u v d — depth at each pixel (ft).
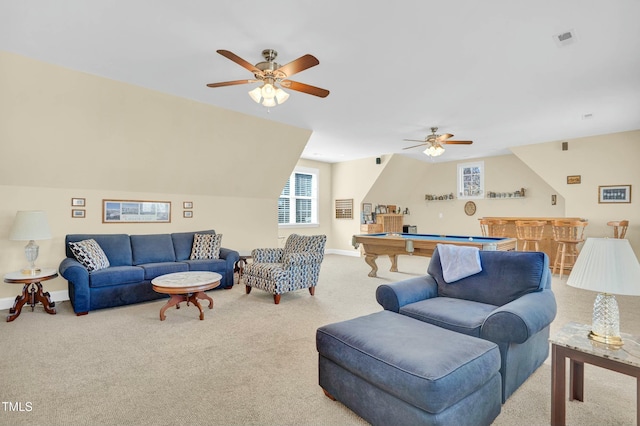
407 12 7.49
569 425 5.70
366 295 14.66
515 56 9.62
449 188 28.30
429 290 9.04
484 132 18.43
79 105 11.75
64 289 13.88
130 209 15.72
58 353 8.48
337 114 15.28
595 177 19.34
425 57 9.67
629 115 15.29
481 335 6.63
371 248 18.80
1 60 9.69
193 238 16.49
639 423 4.82
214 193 18.70
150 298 13.42
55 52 9.48
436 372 4.73
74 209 14.15
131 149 14.08
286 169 20.10
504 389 6.29
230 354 8.47
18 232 11.21
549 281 8.25
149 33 8.41
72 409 6.07
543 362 7.95
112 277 12.40
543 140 20.34
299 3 7.17
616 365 4.98
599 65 10.18
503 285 8.12
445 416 4.69
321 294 14.85
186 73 10.91
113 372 7.49
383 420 5.26
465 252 9.08
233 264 16.12
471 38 8.63
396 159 25.53
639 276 5.11
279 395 6.60
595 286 5.26
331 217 29.55
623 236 17.89
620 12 7.48
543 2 7.16
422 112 14.88
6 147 11.64
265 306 12.89
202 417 5.89
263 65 9.00
